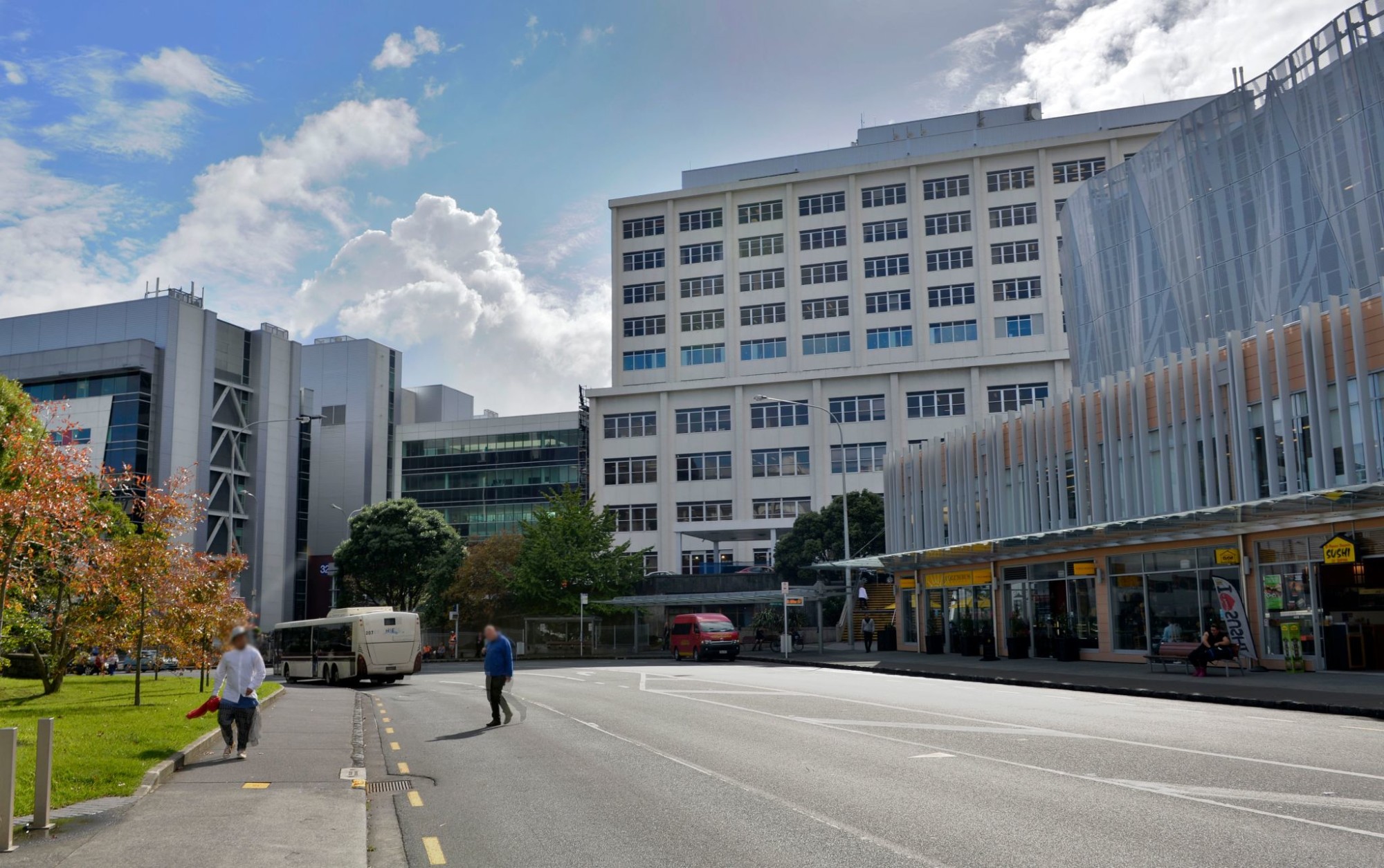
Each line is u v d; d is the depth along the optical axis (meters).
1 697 27.39
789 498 82.31
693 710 19.84
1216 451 29.02
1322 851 7.43
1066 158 81.56
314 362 114.38
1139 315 57.97
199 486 90.00
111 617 25.17
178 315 90.06
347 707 23.69
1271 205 49.19
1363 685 21.03
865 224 85.50
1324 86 46.28
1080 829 8.31
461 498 113.69
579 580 60.53
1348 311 25.08
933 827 8.58
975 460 41.69
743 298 87.69
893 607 61.06
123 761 12.05
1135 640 31.36
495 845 8.41
